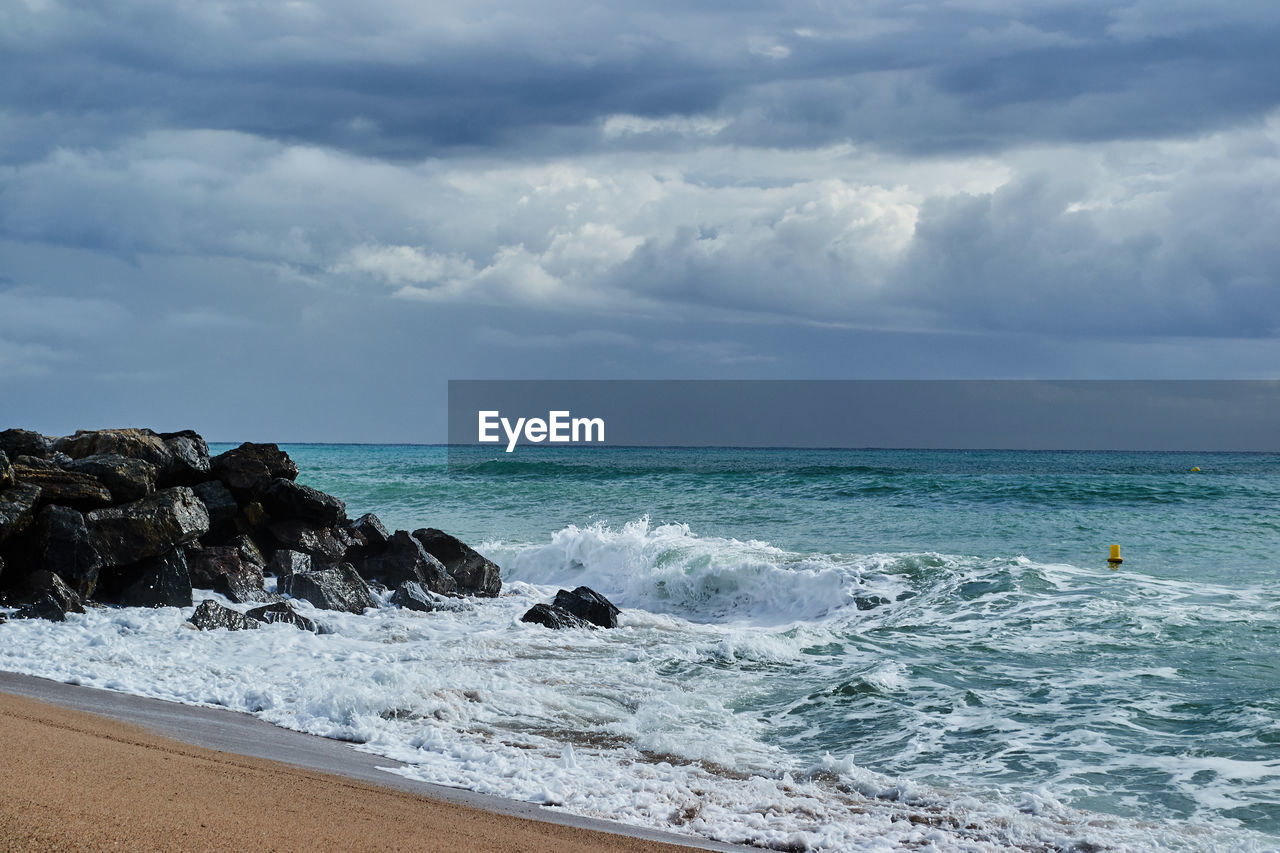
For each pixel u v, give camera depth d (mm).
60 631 12695
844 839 6906
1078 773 8648
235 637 13383
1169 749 9227
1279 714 9953
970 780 8547
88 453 17672
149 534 15227
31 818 4039
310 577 16469
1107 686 11398
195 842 4133
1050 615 15352
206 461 19156
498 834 5570
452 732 9414
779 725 10383
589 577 21828
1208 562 21000
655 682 12070
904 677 12102
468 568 19219
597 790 7688
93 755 5738
